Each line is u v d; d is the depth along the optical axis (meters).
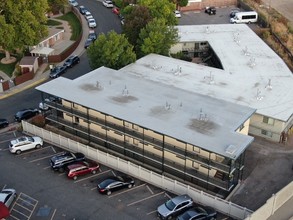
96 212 47.31
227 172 48.22
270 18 108.69
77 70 82.94
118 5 108.31
